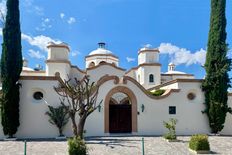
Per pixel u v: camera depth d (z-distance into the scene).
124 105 28.03
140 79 42.69
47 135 24.95
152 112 27.45
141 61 43.28
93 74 37.19
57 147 20.03
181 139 24.02
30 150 19.08
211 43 28.39
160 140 23.33
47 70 37.62
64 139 23.92
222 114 27.36
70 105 24.16
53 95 25.42
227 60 27.84
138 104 27.39
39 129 24.92
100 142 22.08
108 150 19.05
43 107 25.23
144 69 42.09
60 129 24.64
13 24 24.95
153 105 27.56
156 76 41.94
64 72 37.56
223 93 27.59
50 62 37.62
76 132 22.36
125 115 27.98
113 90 27.11
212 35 28.45
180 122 27.59
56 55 38.22
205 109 28.06
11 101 23.91
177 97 27.95
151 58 42.59
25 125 24.77
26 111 24.94
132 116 27.23
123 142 22.14
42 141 22.78
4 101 23.86
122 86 27.31
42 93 25.55
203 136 19.16
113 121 27.78
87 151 17.39
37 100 25.41
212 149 20.09
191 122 27.77
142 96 27.55
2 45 24.80
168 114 27.61
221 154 18.61
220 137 25.86
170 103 27.80
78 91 23.48
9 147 20.22
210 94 27.78
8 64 24.20
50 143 21.72
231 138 25.20
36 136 24.78
